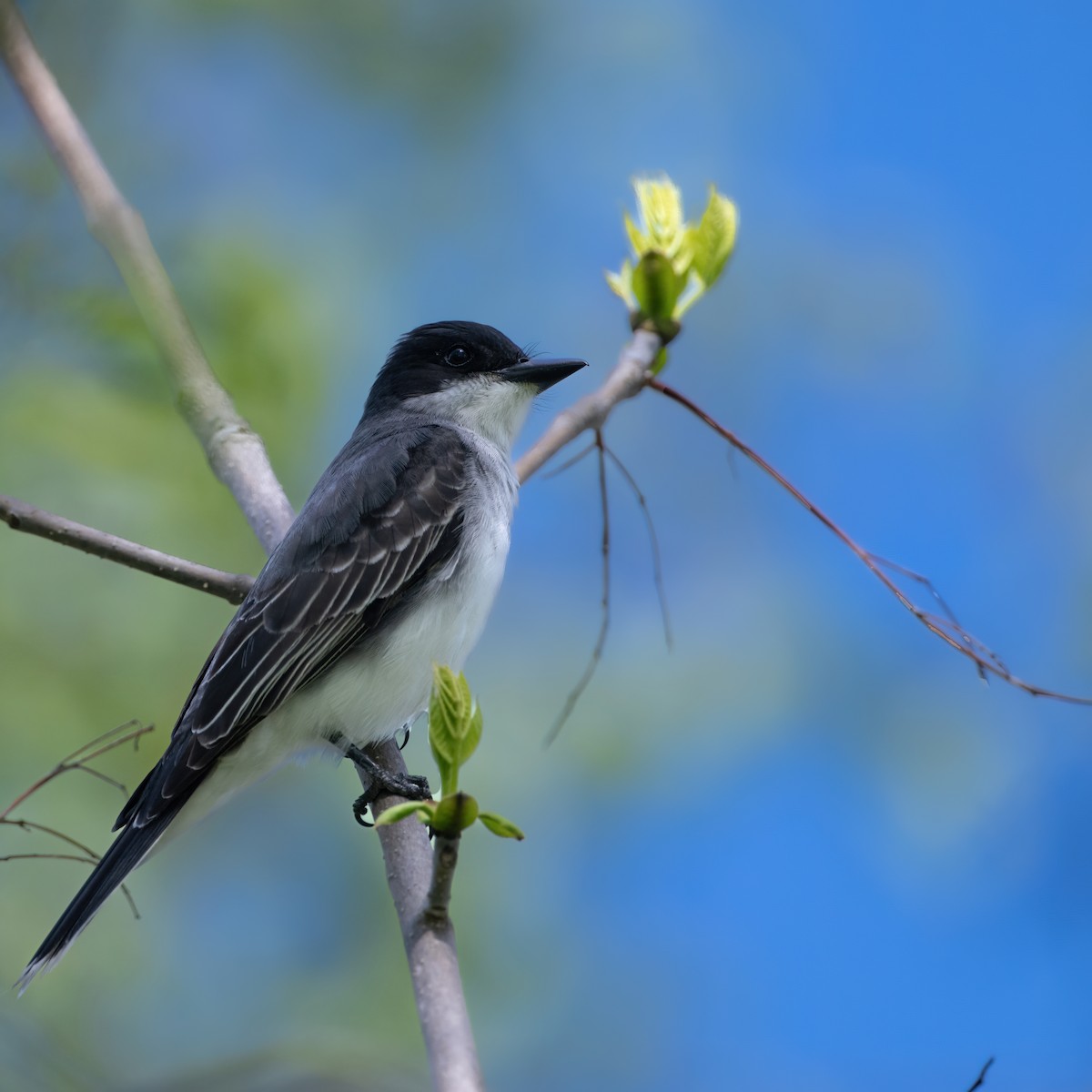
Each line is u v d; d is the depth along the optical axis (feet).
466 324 35.78
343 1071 33.73
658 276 28.35
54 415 36.09
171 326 30.12
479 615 31.73
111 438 36.37
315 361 38.70
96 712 36.11
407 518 30.96
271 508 29.91
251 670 28.94
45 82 29.04
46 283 36.55
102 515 37.01
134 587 37.01
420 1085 33.81
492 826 19.27
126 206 29.27
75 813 35.55
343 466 32.19
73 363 36.63
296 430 37.81
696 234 28.86
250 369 37.83
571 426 27.86
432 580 31.04
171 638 36.96
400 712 30.42
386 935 37.78
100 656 36.50
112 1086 33.17
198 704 28.76
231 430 30.45
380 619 30.40
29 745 35.50
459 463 32.17
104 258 36.76
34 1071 32.24
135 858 26.96
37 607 36.45
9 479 36.50
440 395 34.86
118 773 36.09
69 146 29.04
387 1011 36.50
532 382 35.22
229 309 38.40
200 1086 33.09
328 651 29.68
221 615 37.50
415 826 23.24
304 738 29.68
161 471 36.83
